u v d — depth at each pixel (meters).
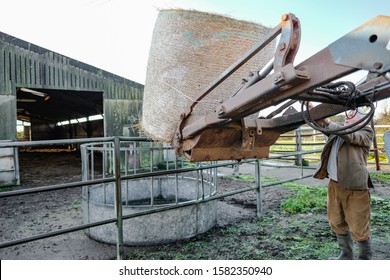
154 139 2.07
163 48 1.96
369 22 0.96
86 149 3.22
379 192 4.98
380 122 13.23
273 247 2.73
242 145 1.87
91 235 3.14
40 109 17.83
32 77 7.48
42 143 2.14
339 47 1.04
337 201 2.26
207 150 1.89
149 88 2.09
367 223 2.16
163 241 2.90
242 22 1.90
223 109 1.49
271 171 7.82
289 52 1.21
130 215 2.55
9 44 7.14
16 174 6.74
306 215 3.75
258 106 1.43
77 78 8.20
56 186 2.14
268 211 3.99
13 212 4.34
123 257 2.51
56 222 3.83
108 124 8.71
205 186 3.70
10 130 7.03
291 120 1.92
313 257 2.48
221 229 3.28
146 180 4.28
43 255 2.73
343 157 2.15
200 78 1.87
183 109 1.90
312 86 1.14
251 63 1.95
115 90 8.83
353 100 1.58
